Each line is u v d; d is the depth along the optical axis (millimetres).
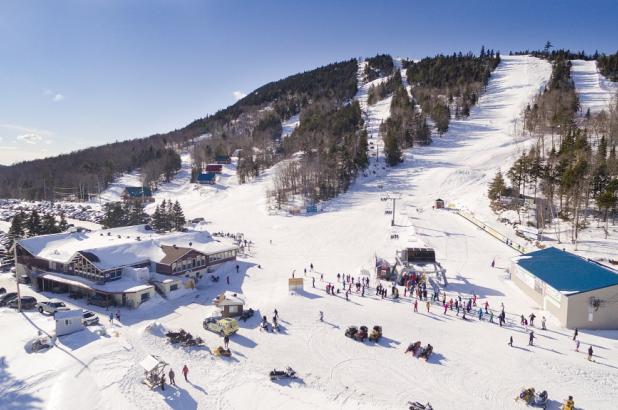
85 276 53188
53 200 157375
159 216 97062
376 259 64688
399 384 32250
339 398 30406
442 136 171375
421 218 95062
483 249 73875
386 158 146000
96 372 32438
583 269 47906
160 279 53500
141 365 31984
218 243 68688
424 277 56000
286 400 30156
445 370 34219
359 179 134625
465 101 194375
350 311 46688
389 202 111125
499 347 38219
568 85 193750
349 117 192125
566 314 42500
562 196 86250
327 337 40094
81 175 175875
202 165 188500
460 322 43906
